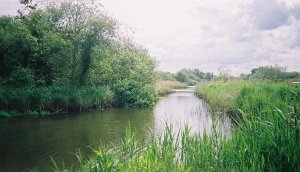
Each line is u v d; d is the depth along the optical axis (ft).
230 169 18.95
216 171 19.48
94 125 50.01
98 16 87.97
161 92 136.15
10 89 66.85
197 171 19.53
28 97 65.67
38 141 38.01
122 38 116.67
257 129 21.01
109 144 35.86
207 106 72.95
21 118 58.95
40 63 81.41
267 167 18.42
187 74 321.11
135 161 19.53
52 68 82.43
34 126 49.37
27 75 71.72
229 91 67.97
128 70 96.99
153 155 20.42
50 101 68.33
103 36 90.68
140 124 50.21
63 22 88.89
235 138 21.42
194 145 22.41
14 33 73.97
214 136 23.38
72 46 86.58
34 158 30.25
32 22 83.20
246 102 43.06
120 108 78.64
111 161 19.22
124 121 54.24
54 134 42.47
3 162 28.96
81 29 88.02
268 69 97.81
